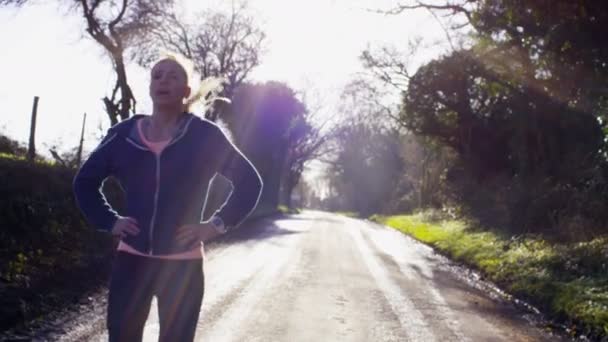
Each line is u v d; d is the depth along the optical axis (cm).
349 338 770
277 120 5053
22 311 734
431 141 4353
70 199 1420
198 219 374
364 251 1953
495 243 1973
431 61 3612
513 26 2161
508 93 2808
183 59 384
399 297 1091
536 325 927
